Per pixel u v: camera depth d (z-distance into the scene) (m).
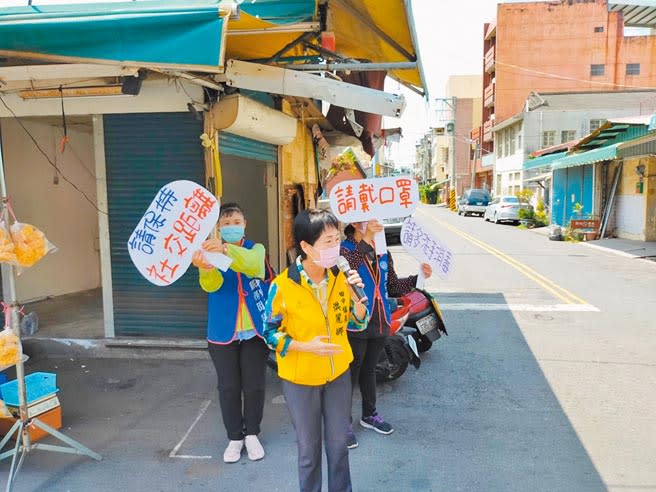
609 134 16.31
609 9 40.97
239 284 3.64
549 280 10.47
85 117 6.96
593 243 16.61
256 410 3.74
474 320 7.45
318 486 2.91
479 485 3.37
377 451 3.80
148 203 5.73
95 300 8.19
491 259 13.38
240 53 5.35
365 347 3.80
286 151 7.66
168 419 4.36
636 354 5.92
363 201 3.55
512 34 40.34
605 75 39.81
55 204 8.41
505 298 8.86
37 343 5.96
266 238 8.73
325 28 4.97
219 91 5.40
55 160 8.34
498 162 38.31
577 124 30.55
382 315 3.83
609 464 3.61
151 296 5.88
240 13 4.02
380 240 3.68
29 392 3.95
